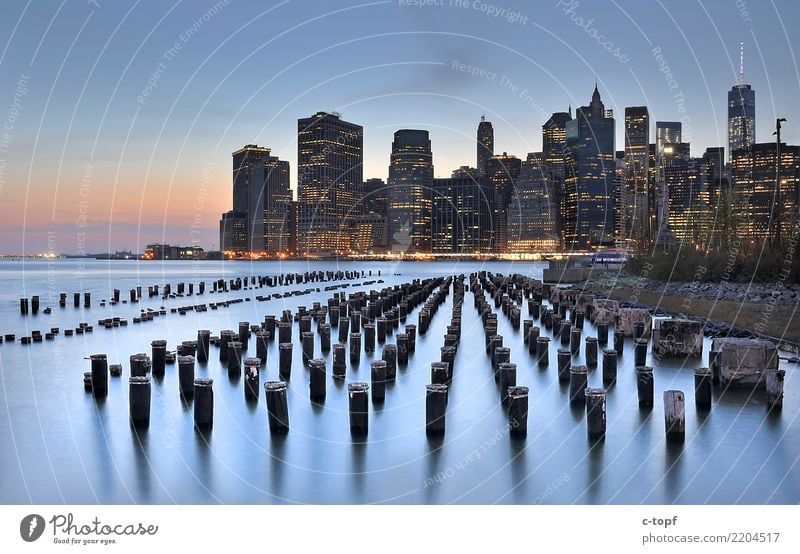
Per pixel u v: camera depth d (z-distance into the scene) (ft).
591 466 50.03
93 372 71.05
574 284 263.29
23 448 54.44
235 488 46.57
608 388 73.87
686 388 73.67
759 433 56.49
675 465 49.83
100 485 47.19
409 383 78.54
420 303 198.90
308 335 90.53
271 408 57.77
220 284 258.98
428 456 52.60
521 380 79.77
